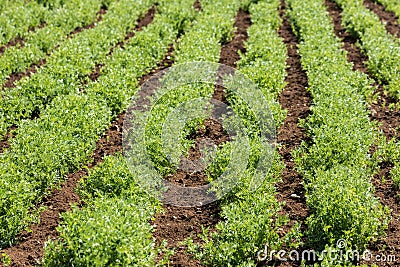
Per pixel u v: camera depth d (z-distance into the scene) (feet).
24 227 31.07
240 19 63.36
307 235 29.71
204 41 52.01
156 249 28.58
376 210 29.50
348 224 28.58
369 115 42.04
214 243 28.68
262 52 49.39
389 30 58.95
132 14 60.75
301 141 38.78
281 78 45.62
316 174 33.12
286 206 32.53
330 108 39.29
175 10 60.80
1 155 35.76
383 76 46.91
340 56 48.91
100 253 25.89
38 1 65.67
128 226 27.40
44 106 43.37
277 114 40.01
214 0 65.57
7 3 63.36
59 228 27.78
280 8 66.74
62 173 35.04
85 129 38.01
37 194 33.19
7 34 55.26
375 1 67.77
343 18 60.64
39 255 29.12
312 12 59.98
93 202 30.81
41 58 51.16
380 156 36.40
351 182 31.04
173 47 54.75
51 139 35.96
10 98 42.52
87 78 46.21
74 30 59.21
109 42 52.80
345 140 35.22
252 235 28.02
